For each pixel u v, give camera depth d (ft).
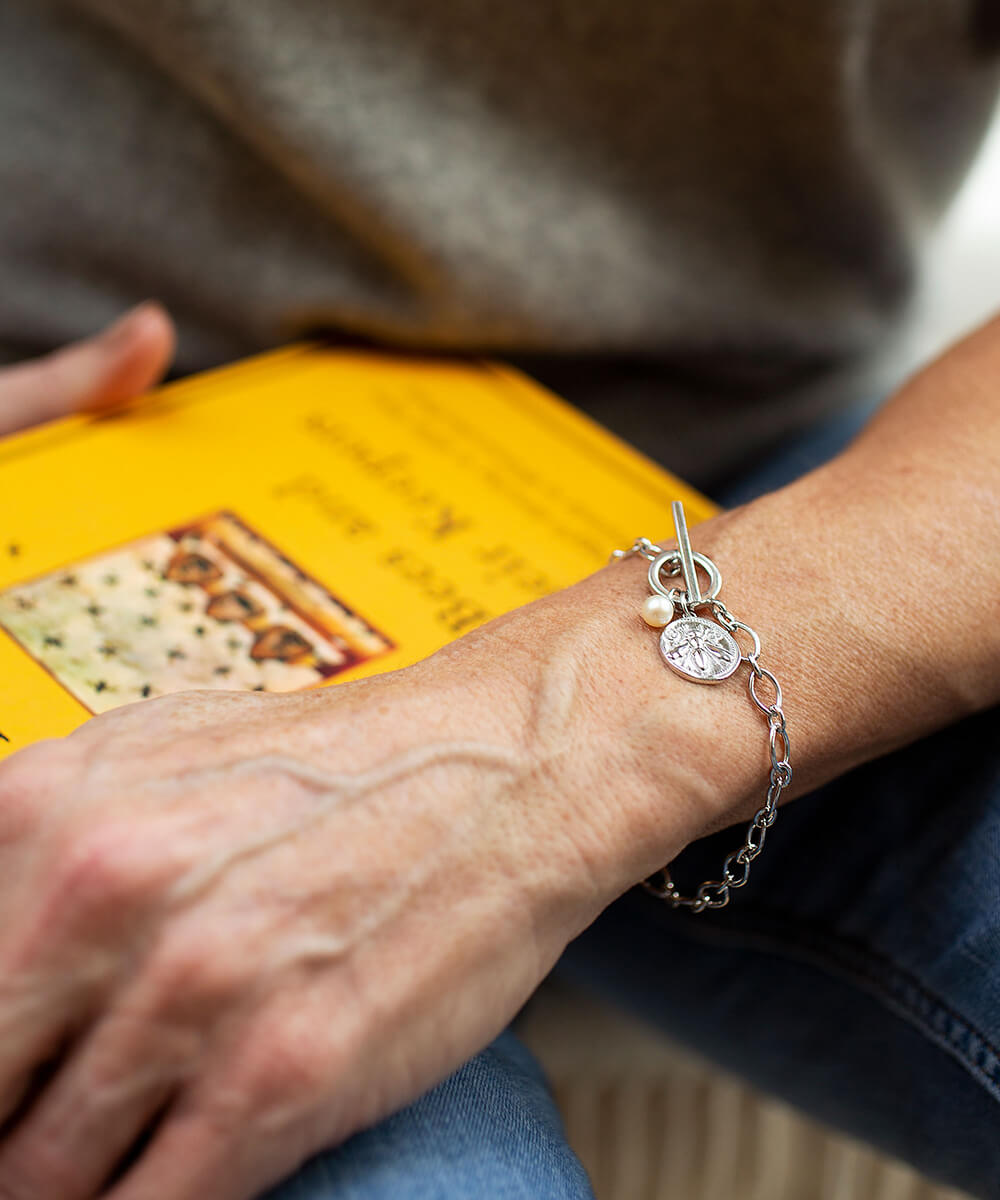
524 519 1.43
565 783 1.14
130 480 1.41
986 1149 1.31
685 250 1.62
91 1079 1.05
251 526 1.39
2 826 1.08
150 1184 1.05
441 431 1.52
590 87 1.55
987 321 1.44
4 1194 1.06
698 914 1.42
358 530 1.40
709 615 1.23
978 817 1.31
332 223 1.59
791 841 1.38
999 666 1.25
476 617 1.34
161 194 1.61
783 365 1.69
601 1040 1.80
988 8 1.58
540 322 1.57
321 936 1.07
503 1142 1.16
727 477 1.72
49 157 1.61
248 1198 1.07
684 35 1.51
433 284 1.55
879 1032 1.35
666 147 1.58
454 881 1.10
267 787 1.10
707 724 1.18
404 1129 1.14
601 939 1.51
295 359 1.59
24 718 1.23
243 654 1.29
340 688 1.17
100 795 1.08
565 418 1.55
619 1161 1.90
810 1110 1.47
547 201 1.57
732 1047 1.49
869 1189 1.92
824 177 1.59
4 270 1.65
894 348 1.77
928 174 1.70
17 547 1.34
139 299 1.66
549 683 1.17
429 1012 1.09
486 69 1.54
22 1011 1.05
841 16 1.45
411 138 1.53
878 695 1.22
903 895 1.32
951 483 1.29
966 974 1.28
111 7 1.52
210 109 1.57
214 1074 1.05
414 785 1.11
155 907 1.06
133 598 1.32
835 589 1.24
